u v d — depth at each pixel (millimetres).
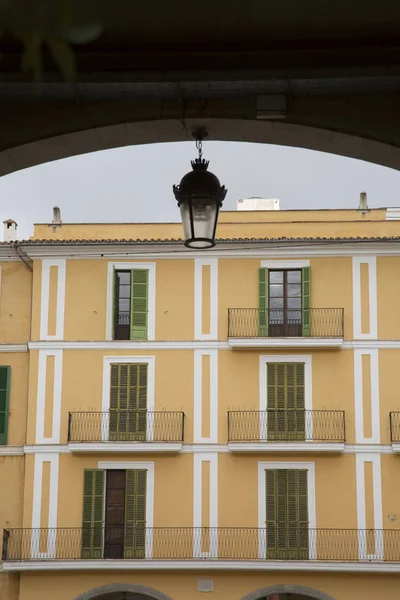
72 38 3086
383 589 27609
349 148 5594
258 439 28562
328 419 28656
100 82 5113
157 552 27984
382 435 28484
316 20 4832
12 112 5520
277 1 4617
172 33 5012
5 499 28812
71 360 29516
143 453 28656
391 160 5598
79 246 29922
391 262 29594
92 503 28375
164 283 29875
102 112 5480
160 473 28547
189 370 29281
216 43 5121
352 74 5035
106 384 29297
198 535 28062
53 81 5094
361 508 28047
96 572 28141
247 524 28125
